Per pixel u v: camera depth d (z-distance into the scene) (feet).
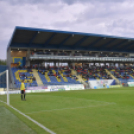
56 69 153.89
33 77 133.69
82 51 162.91
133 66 187.01
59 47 150.92
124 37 146.10
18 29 111.96
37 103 43.21
